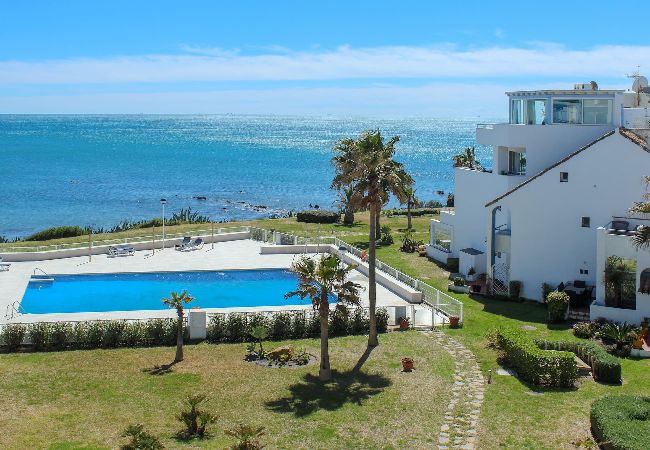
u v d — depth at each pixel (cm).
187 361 3484
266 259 5869
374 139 3697
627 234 3866
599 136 4647
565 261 4444
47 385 3144
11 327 3662
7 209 11669
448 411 2881
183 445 2555
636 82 5566
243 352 3628
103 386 3142
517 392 3067
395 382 3206
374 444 2591
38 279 5175
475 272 5044
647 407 2658
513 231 4578
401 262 5769
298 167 19488
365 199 3575
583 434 2623
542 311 4334
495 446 2558
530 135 4731
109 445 2550
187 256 5991
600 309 3906
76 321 3916
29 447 2522
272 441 2608
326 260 3241
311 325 3897
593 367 3212
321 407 2930
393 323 4122
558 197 4416
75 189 14350
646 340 3625
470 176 5306
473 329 4003
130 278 5331
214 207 11969
